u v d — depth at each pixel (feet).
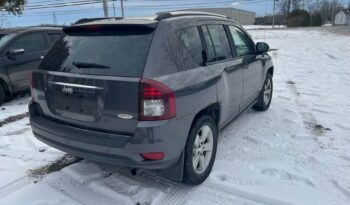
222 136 15.29
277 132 15.78
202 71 10.73
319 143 14.47
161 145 8.87
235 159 12.91
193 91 9.89
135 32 9.70
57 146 10.27
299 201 10.09
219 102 11.80
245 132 15.79
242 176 11.58
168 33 9.78
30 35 23.98
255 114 18.66
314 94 23.52
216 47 12.39
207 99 10.77
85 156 9.61
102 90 9.07
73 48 10.48
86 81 9.37
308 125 16.80
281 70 35.09
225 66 12.38
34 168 12.40
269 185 11.00
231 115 13.75
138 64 8.98
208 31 12.12
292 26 220.64
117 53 9.45
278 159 12.89
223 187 10.92
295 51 55.93
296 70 34.73
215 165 12.36
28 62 23.38
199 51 11.10
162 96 8.73
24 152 13.91
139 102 8.68
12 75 22.53
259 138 14.98
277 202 10.07
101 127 9.39
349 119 17.72
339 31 128.57
